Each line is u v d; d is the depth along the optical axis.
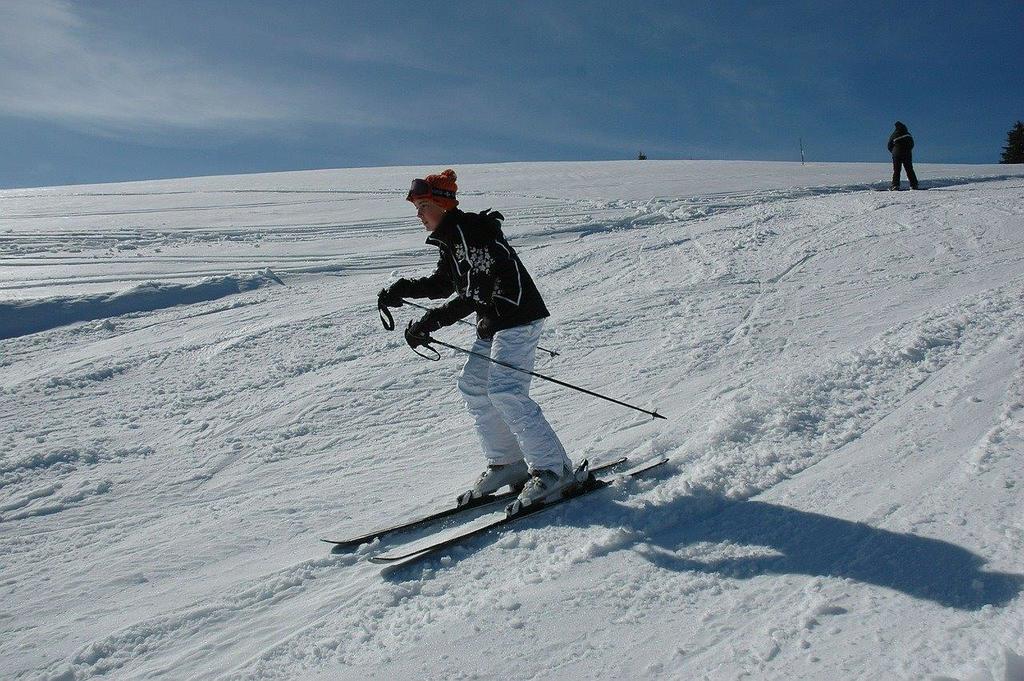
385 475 4.33
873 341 5.03
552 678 2.23
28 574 3.51
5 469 4.71
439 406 5.38
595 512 3.33
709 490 3.30
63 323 8.21
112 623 3.02
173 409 5.70
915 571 2.43
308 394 5.76
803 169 20.78
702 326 6.32
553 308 7.54
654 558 2.85
